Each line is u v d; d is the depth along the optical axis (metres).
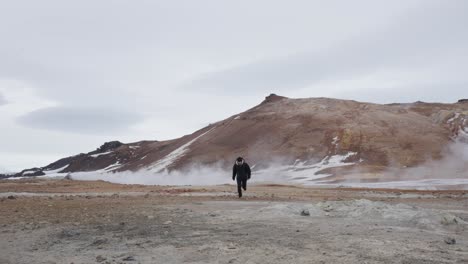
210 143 110.88
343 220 10.67
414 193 28.48
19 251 7.34
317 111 110.81
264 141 101.56
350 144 89.44
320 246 7.27
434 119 101.06
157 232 9.02
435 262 6.10
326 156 87.19
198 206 14.90
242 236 8.41
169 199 19.16
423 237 8.16
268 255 6.65
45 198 20.42
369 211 11.51
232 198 20.28
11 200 18.77
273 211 12.02
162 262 6.37
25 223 10.53
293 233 8.69
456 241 7.77
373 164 79.50
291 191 29.38
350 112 107.31
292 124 105.88
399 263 6.03
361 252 6.76
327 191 29.86
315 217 11.35
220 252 6.95
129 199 19.23
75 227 9.80
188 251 7.07
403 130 94.19
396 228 9.28
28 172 170.88
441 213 10.69
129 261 6.44
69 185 39.44
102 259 6.55
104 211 13.23
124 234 8.79
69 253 7.11
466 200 20.05
